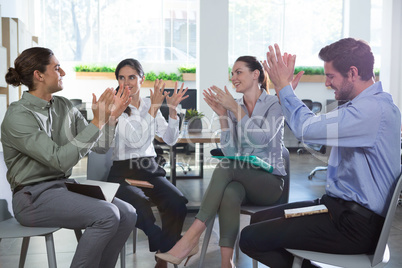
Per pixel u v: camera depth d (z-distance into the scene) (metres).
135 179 2.22
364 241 1.43
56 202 1.68
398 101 7.14
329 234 1.46
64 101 1.96
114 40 9.23
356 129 1.42
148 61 9.38
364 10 7.71
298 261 1.54
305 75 8.77
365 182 1.44
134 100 2.37
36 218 1.69
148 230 2.12
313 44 9.23
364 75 1.48
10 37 3.16
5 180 1.84
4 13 5.64
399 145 1.46
